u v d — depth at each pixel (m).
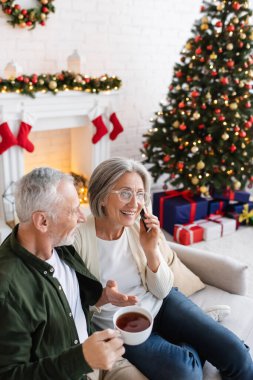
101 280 1.40
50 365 0.79
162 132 3.15
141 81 3.66
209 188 3.38
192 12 3.73
